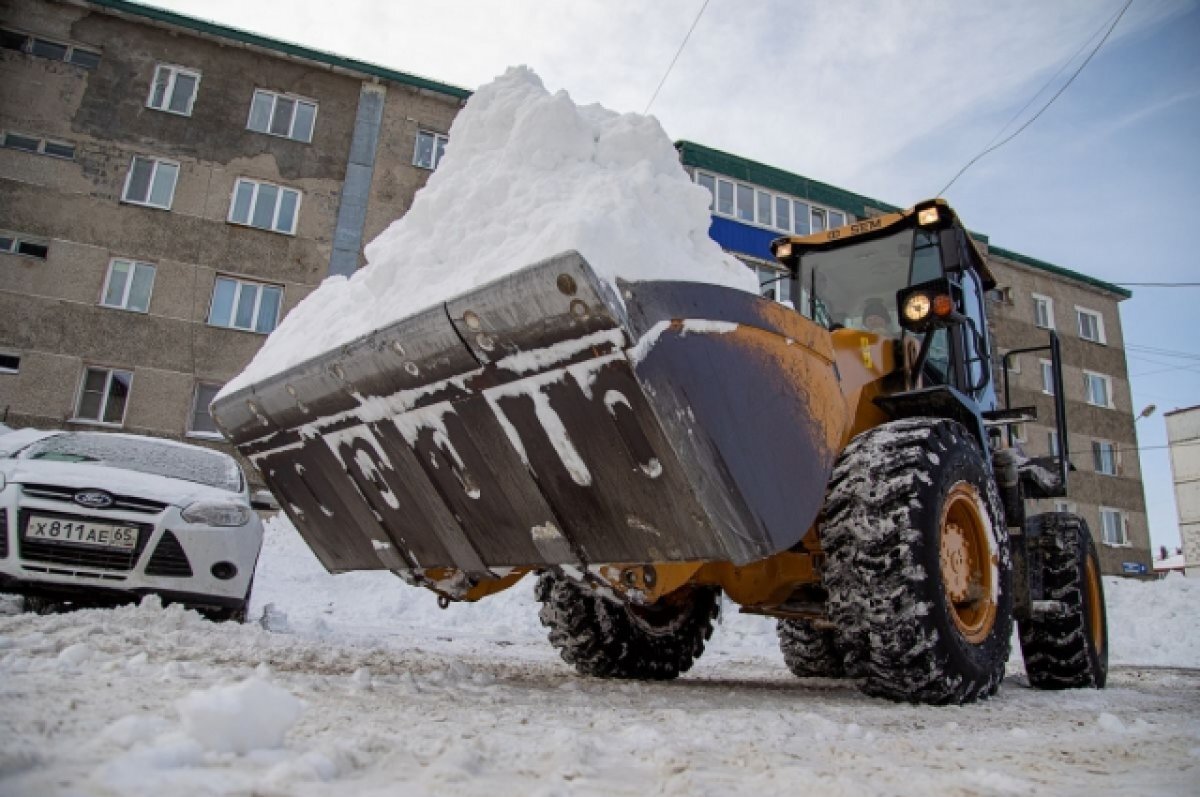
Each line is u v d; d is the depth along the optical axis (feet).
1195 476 95.96
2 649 7.68
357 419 8.45
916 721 7.20
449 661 11.48
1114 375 78.13
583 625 11.77
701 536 6.57
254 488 40.09
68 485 12.37
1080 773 4.76
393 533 9.00
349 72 54.75
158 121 50.37
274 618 18.26
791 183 66.23
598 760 4.31
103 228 47.73
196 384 47.47
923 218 13.33
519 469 7.36
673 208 7.89
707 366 6.67
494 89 9.58
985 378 13.64
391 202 53.88
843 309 13.99
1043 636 13.09
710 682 12.44
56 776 3.05
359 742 4.00
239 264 49.75
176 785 3.02
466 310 6.87
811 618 11.76
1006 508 12.00
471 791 3.34
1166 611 38.17
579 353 6.50
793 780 3.92
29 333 45.14
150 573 12.44
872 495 8.43
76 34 50.34
